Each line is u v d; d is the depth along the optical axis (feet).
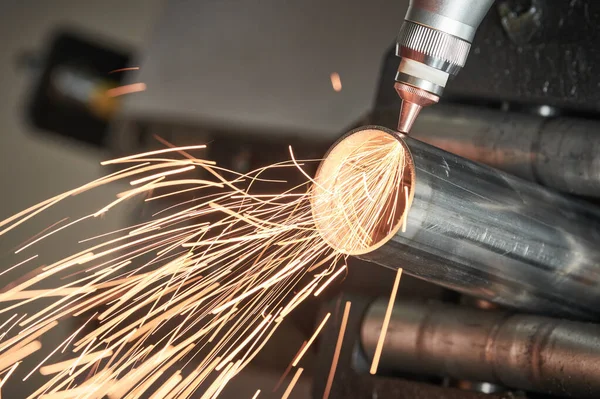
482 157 2.92
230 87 4.28
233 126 4.17
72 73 5.00
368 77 3.95
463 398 2.75
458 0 2.19
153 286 4.11
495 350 2.62
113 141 4.66
